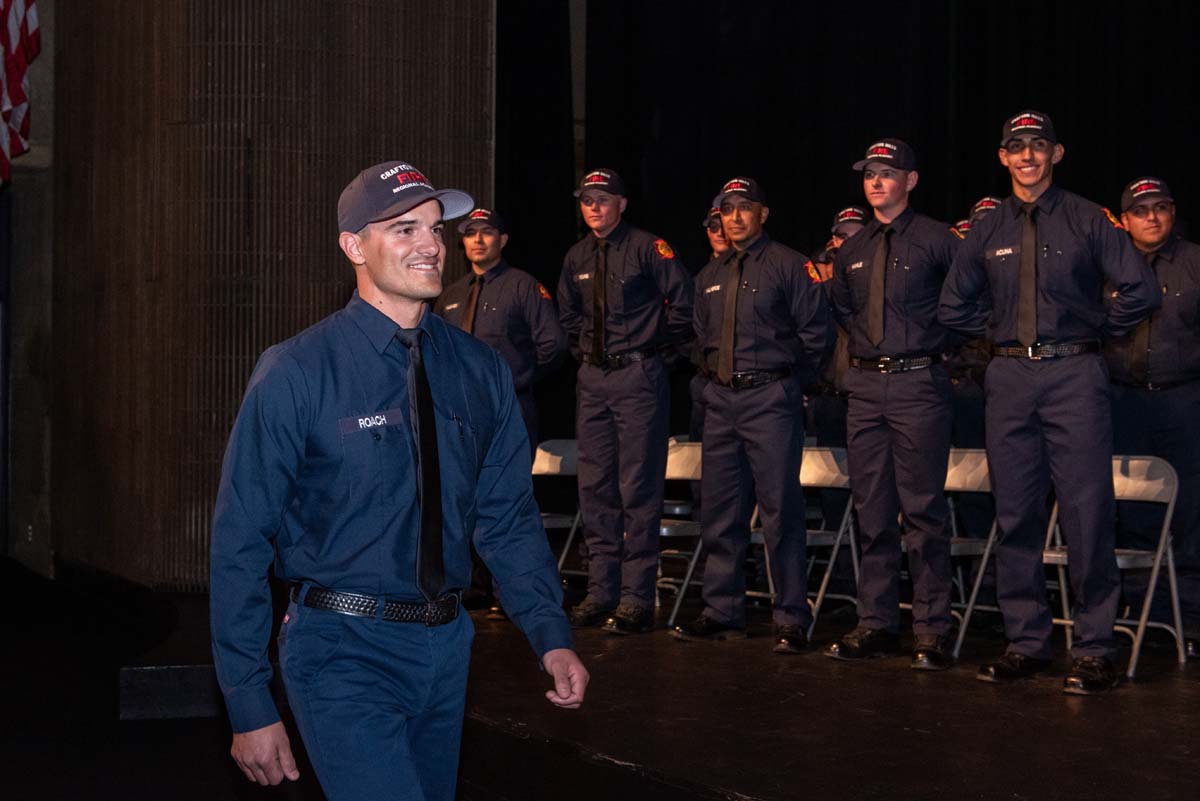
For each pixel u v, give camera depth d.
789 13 8.44
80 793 3.91
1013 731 3.41
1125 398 5.00
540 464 5.88
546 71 8.01
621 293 5.19
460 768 3.77
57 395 8.59
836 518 5.83
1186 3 9.08
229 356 6.04
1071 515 4.04
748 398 4.77
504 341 5.77
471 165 6.29
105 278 7.21
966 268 4.30
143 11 6.46
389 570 2.01
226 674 1.95
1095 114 9.05
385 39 6.15
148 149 6.43
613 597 5.29
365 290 2.10
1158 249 4.99
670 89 8.23
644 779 3.07
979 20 8.80
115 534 7.07
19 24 8.54
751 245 4.87
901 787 2.89
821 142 8.52
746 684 4.06
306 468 2.03
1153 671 4.23
